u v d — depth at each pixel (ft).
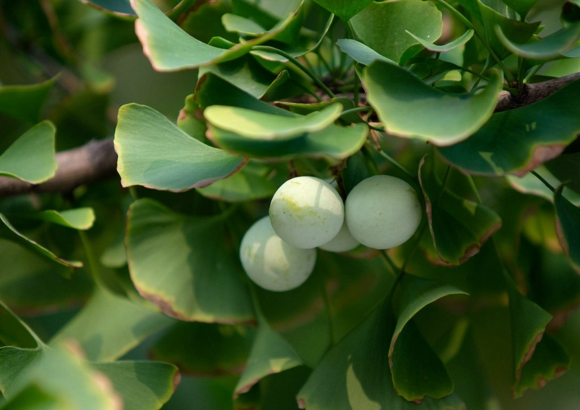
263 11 1.39
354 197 1.20
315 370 1.29
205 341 1.45
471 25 1.19
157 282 1.33
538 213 1.45
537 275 1.41
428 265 1.43
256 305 1.38
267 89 1.24
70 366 1.00
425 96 1.10
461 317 1.45
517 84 1.22
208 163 1.21
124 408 1.26
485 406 1.43
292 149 1.08
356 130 1.10
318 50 1.27
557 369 1.30
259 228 1.30
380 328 1.27
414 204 1.20
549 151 1.13
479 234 1.24
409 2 1.25
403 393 1.24
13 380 1.24
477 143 1.15
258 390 1.35
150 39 1.12
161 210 1.36
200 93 1.15
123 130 1.24
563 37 1.09
